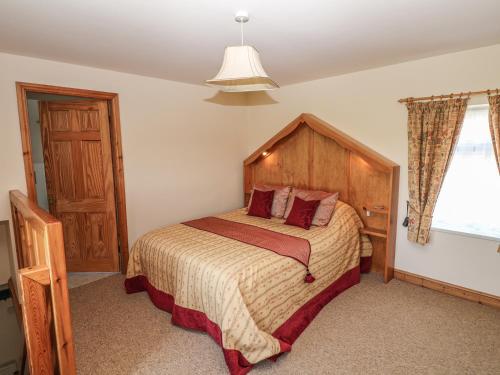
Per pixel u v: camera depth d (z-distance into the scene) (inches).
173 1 69.7
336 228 130.0
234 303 83.3
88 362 86.2
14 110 111.4
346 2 71.4
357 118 144.5
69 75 122.6
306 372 82.1
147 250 118.5
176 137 159.8
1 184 110.8
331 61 123.8
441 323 103.8
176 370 83.4
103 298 122.4
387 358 87.1
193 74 141.7
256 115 190.5
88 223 146.0
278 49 107.3
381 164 128.6
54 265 59.1
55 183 141.3
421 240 125.1
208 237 120.3
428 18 81.4
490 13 78.4
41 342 61.8
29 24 82.7
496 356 87.7
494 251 112.5
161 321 106.0
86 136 139.6
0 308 130.1
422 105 121.4
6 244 130.5
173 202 162.1
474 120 114.0
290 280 101.0
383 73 133.3
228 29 87.4
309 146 162.2
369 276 142.5
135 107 142.7
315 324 103.7
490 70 106.6
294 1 70.3
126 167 142.3
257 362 83.0
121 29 86.7
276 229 132.8
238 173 194.2
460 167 118.8
